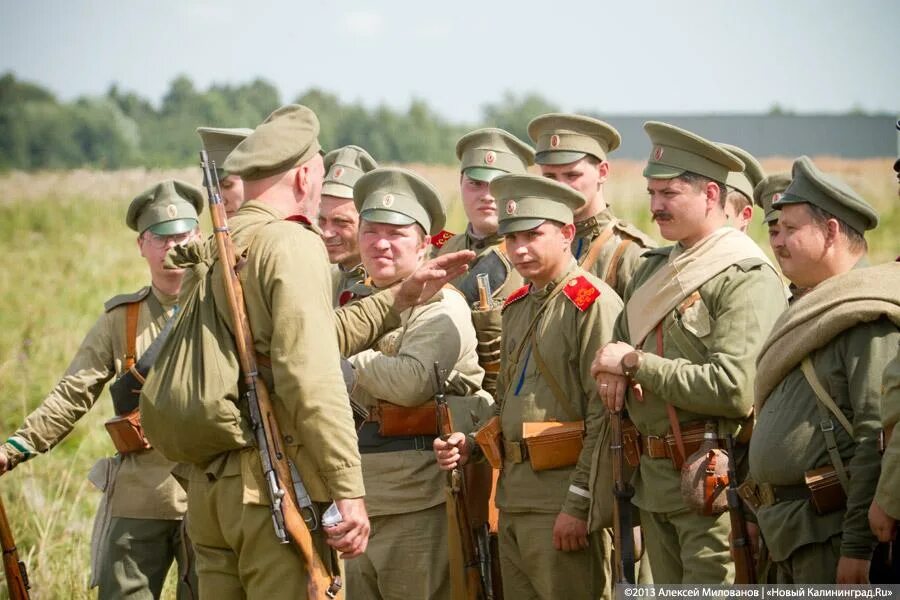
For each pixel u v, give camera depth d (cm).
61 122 9769
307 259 1071
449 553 1348
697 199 1224
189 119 10950
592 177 1497
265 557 1064
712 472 1150
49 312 3272
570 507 1259
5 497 1936
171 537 1451
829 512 1039
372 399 1381
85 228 4934
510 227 1302
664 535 1220
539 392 1300
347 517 1048
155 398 1067
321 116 11331
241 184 1545
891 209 4600
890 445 970
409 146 11275
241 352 1059
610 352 1205
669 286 1219
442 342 1366
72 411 1456
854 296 1038
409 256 1405
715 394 1148
